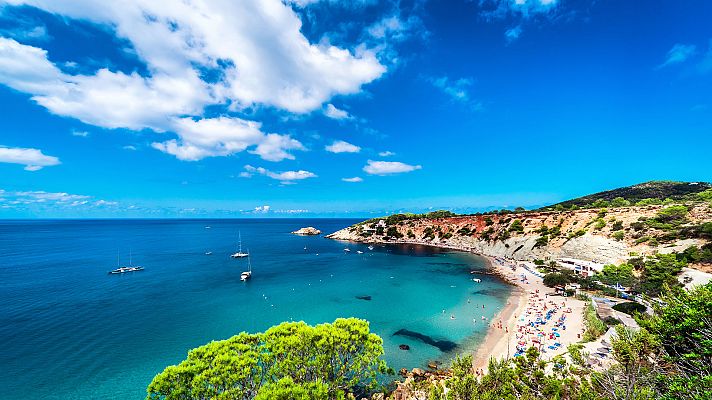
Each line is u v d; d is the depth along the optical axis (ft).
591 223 373.61
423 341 170.91
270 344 101.30
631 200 559.38
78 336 176.45
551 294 249.75
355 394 120.37
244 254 480.23
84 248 583.99
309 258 466.29
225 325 195.42
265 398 74.74
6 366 143.13
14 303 236.63
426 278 327.26
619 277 226.58
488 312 215.92
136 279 320.29
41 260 439.63
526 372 89.61
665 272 204.54
